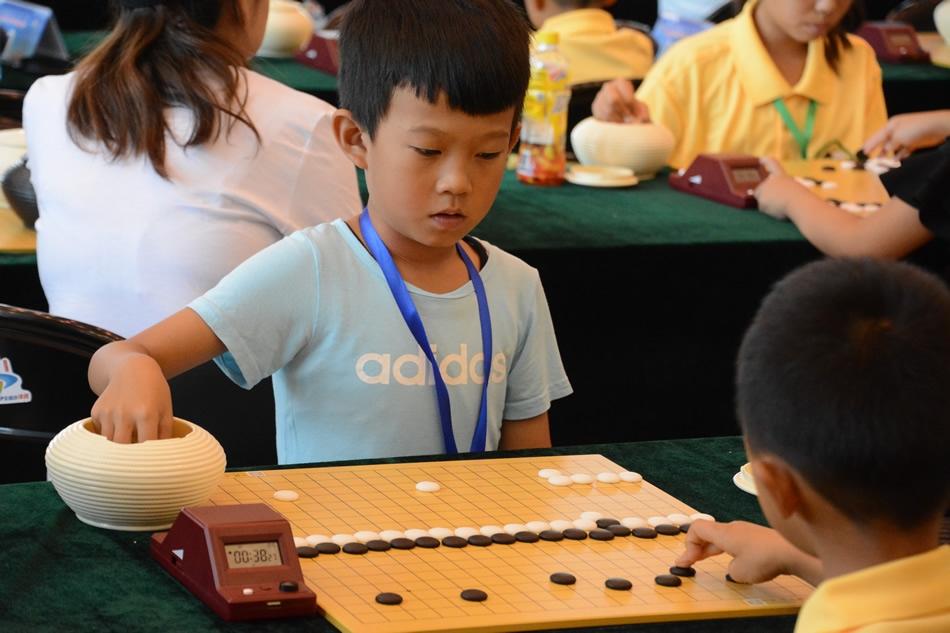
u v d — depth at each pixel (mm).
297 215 2533
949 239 2691
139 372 1652
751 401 1190
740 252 3117
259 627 1337
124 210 2457
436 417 1967
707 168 3582
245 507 1458
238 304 1885
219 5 2516
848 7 4098
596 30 4973
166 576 1442
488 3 1841
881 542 1171
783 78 4180
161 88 2451
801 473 1165
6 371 2104
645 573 1503
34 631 1304
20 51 4492
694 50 4203
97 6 5746
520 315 2059
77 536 1530
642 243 3041
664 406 3277
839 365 1133
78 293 2492
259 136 2479
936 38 6062
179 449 1548
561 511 1667
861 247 2924
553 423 3293
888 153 3943
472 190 1845
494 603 1392
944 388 1122
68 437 1563
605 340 3156
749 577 1467
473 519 1624
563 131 3688
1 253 2785
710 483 1806
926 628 1103
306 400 1966
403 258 1969
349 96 1907
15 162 2967
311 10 6129
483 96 1788
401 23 1817
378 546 1516
